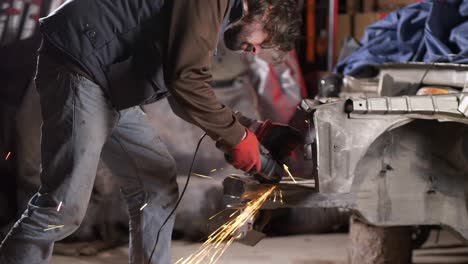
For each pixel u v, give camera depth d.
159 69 2.91
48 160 2.94
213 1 2.69
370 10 7.55
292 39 2.93
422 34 4.28
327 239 5.41
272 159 3.09
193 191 5.14
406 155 3.28
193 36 2.68
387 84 4.00
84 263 4.67
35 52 5.28
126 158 3.29
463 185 3.36
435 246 5.33
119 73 2.90
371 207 3.24
